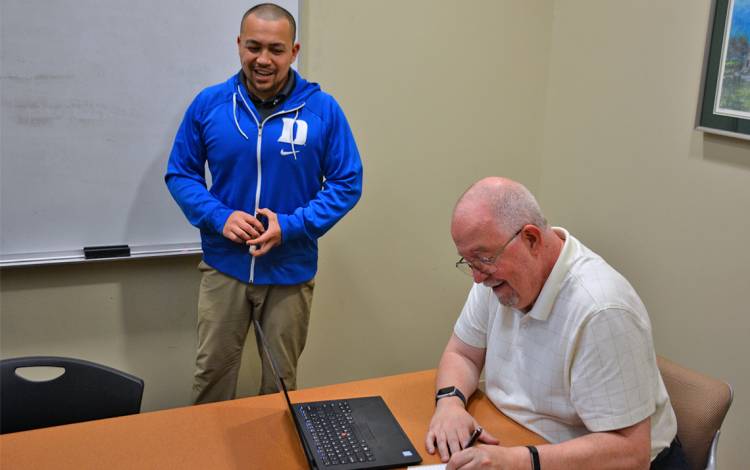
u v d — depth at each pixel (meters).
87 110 2.41
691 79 2.51
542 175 3.26
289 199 2.37
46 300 2.52
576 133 3.04
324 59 2.73
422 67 2.91
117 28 2.39
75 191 2.45
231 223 2.24
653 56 2.65
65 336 2.57
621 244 2.86
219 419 1.63
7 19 2.25
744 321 2.39
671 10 2.56
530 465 1.41
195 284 2.71
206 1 2.48
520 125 3.16
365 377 3.13
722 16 2.35
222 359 2.50
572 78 3.04
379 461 1.47
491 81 3.05
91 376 1.76
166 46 2.46
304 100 2.36
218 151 2.31
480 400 1.76
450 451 1.52
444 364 1.82
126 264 2.60
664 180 2.65
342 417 1.64
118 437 1.55
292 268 2.41
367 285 3.04
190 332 2.75
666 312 2.69
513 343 1.68
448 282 3.20
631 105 2.76
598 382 1.49
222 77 2.57
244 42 2.22
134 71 2.44
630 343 1.48
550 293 1.55
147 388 2.74
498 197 1.51
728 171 2.40
